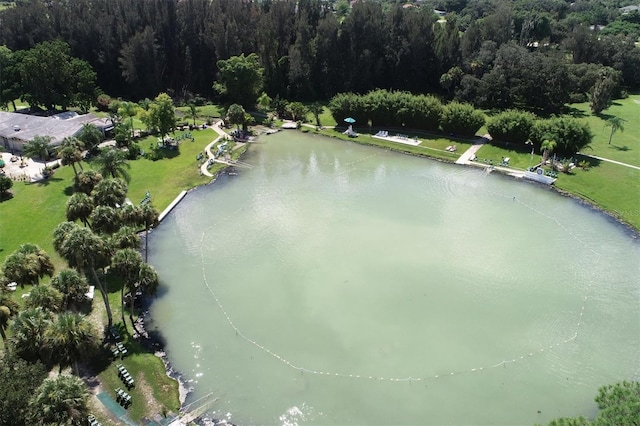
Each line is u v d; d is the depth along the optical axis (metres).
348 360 55.72
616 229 80.44
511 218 84.19
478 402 50.47
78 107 149.38
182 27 159.88
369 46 153.50
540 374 53.69
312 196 93.00
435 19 163.25
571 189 92.69
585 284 67.56
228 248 76.44
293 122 136.25
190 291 66.81
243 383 52.69
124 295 64.88
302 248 76.00
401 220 83.69
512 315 62.16
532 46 185.75
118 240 61.38
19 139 109.25
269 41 152.88
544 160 102.12
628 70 168.88
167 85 163.38
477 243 76.88
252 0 180.00
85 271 67.94
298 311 63.09
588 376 53.41
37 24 162.88
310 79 156.25
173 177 100.44
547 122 107.50
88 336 46.19
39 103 139.12
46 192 91.06
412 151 114.19
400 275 69.56
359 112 127.69
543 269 70.69
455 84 154.88
